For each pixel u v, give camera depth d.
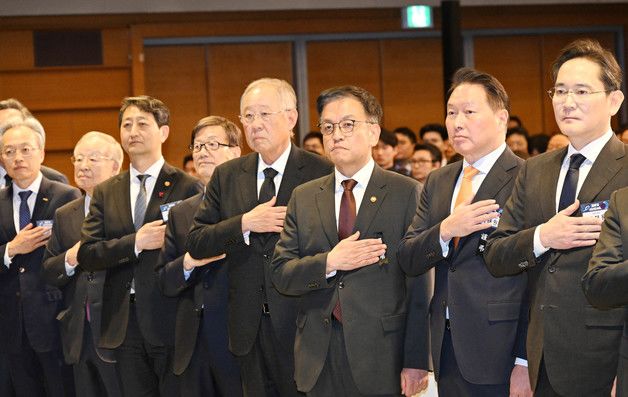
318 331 3.46
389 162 6.89
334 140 3.52
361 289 3.45
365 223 3.51
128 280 4.45
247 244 3.85
